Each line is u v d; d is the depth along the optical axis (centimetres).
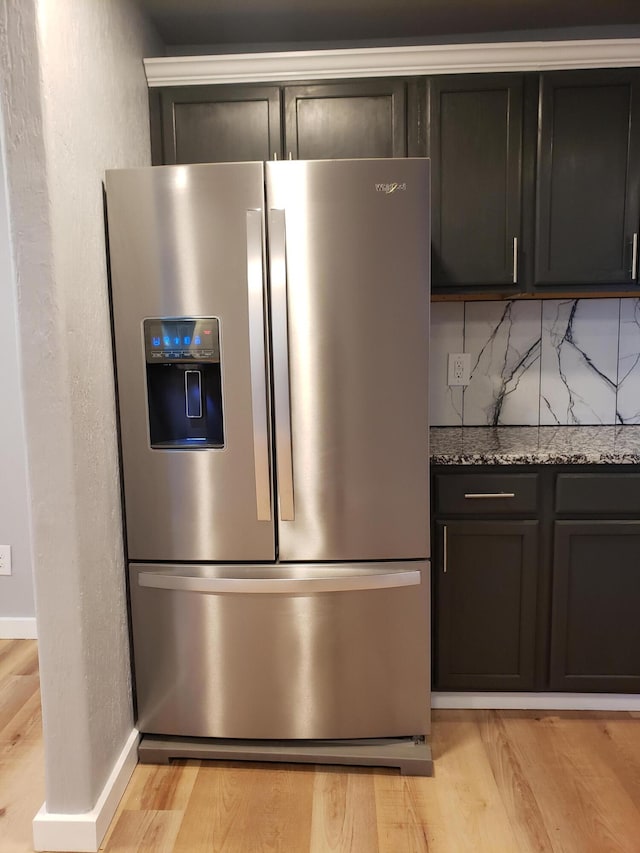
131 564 185
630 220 215
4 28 137
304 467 179
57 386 148
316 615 182
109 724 172
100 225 171
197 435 181
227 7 217
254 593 180
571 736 200
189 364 177
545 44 206
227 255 171
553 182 215
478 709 215
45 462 150
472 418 257
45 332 147
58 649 155
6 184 142
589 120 212
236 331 174
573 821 164
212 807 171
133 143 200
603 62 208
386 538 181
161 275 173
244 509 179
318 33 240
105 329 173
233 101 215
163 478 180
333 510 180
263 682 185
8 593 277
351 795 175
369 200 170
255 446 175
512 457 198
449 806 170
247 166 168
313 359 175
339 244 171
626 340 250
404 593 182
